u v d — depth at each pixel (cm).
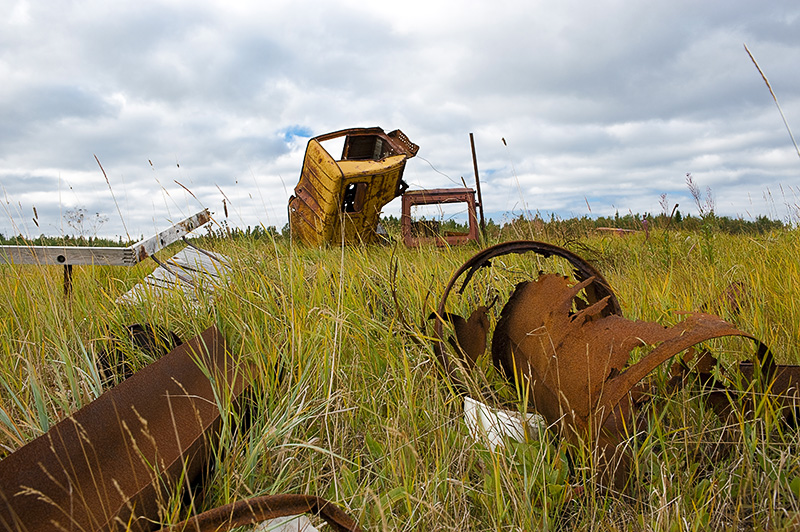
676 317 338
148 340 344
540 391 240
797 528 179
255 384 283
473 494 220
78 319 383
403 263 473
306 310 359
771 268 461
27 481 178
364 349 332
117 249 452
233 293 382
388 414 273
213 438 236
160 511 172
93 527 166
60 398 277
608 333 213
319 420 271
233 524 148
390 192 1109
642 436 233
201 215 539
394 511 212
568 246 615
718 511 194
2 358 321
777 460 217
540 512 206
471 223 1033
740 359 293
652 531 186
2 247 450
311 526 173
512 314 269
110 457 202
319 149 1070
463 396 285
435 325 302
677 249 656
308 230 1159
